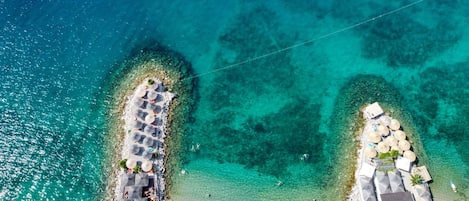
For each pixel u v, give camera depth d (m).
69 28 51.09
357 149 38.41
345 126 40.34
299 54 47.09
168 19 52.09
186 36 50.06
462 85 43.12
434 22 49.12
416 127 39.91
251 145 40.03
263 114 42.22
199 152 39.69
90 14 52.84
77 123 42.22
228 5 53.31
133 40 49.88
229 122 41.84
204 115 42.41
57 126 42.03
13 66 46.81
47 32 50.53
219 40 49.38
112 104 43.44
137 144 39.19
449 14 49.81
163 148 39.62
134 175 36.84
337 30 49.19
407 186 35.62
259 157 39.16
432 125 40.00
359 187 35.56
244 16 51.78
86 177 38.50
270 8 52.38
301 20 50.62
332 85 44.00
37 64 47.16
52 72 46.50
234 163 38.91
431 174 36.78
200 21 51.66
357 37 48.31
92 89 44.97
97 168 38.97
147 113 41.19
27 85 45.19
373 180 35.88
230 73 45.88
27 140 40.94
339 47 47.44
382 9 50.88
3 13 52.47
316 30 49.41
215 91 44.34
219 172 38.38
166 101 42.84
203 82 45.16
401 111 41.09
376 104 40.41
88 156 39.81
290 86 44.28
